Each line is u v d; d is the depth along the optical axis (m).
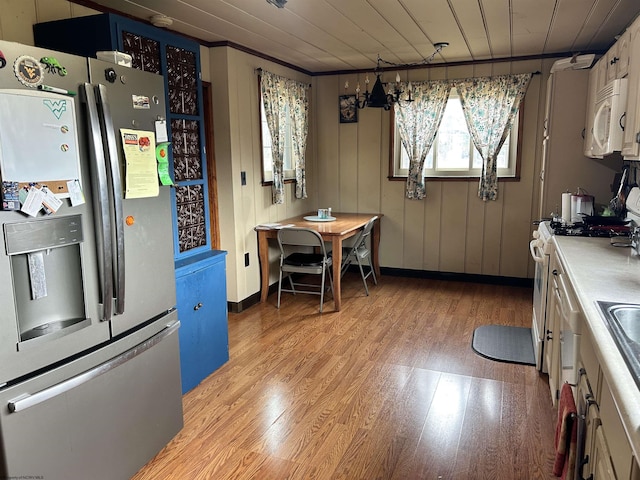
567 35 3.71
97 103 1.77
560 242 2.72
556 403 2.49
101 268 1.82
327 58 4.59
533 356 3.24
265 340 3.61
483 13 3.11
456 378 2.96
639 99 2.22
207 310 2.97
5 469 1.52
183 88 2.96
